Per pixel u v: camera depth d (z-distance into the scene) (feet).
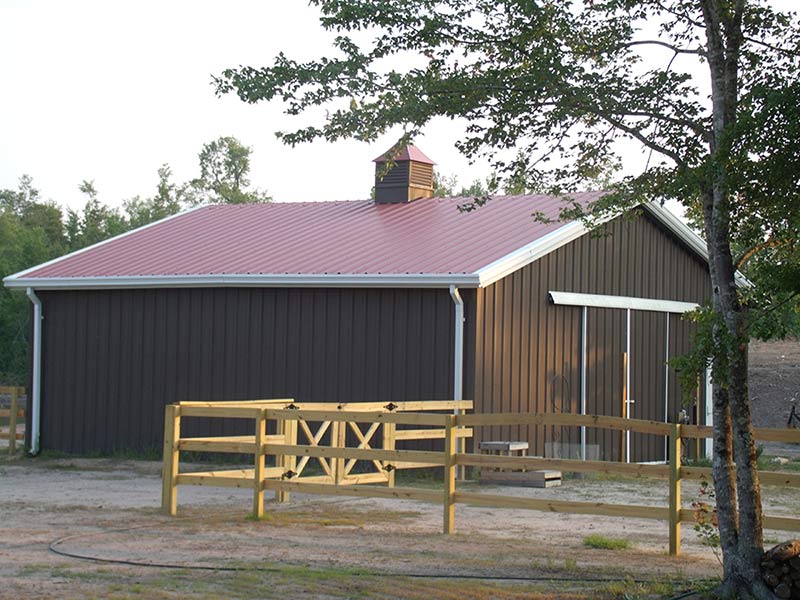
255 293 65.21
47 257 173.27
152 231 80.02
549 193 32.65
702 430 34.83
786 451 81.87
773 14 28.53
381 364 60.95
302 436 61.16
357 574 30.35
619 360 69.67
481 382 58.95
